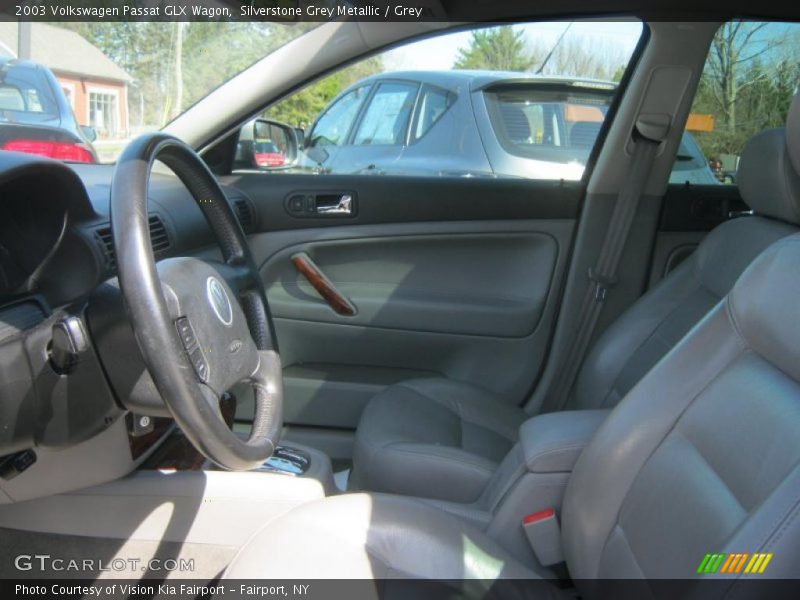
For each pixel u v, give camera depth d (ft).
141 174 3.33
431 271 7.80
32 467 3.96
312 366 7.91
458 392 6.97
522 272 7.79
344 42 6.59
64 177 4.11
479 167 7.67
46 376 3.59
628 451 3.97
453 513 4.56
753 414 3.35
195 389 3.11
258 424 3.81
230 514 4.36
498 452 6.15
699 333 3.97
